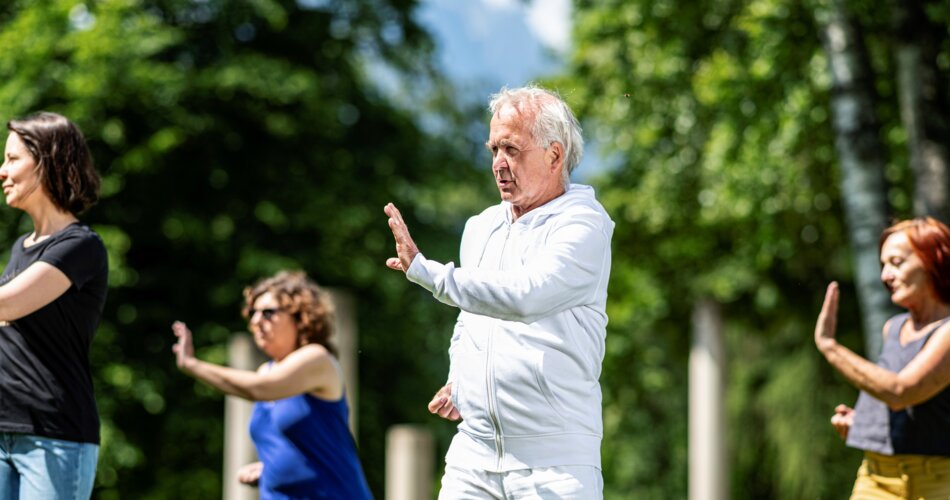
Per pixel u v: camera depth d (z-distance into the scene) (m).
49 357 9.33
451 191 46.00
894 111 25.61
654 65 30.30
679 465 51.72
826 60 22.77
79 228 9.53
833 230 31.66
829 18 22.36
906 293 10.27
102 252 9.62
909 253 10.26
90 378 9.63
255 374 12.02
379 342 43.38
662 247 35.41
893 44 21.78
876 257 21.52
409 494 16.39
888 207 21.78
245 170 41.88
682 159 32.75
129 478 37.62
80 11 36.78
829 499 41.97
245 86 39.53
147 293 40.09
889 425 10.28
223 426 38.25
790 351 42.12
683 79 29.98
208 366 12.04
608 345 39.69
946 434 10.02
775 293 35.00
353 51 44.47
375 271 41.69
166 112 38.94
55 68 35.88
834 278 34.72
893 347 10.48
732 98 27.62
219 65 40.06
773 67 25.81
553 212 8.05
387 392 44.56
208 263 40.66
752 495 44.06
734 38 27.39
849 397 41.31
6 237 34.88
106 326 37.56
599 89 33.41
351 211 40.97
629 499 51.75
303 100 41.12
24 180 9.48
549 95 8.18
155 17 39.53
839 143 22.17
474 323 8.28
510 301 7.64
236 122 41.69
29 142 9.48
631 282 37.25
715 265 35.50
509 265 8.13
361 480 12.22
